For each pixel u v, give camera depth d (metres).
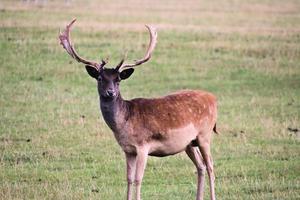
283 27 90.25
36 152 37.16
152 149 28.06
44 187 31.12
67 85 55.16
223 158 36.44
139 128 27.62
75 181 32.44
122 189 31.42
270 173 33.72
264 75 59.88
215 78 58.97
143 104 28.06
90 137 40.09
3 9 96.12
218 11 112.19
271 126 42.97
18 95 50.78
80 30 78.25
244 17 102.50
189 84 56.88
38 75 57.75
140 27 83.19
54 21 85.31
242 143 39.28
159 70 61.28
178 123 28.16
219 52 68.62
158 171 34.25
